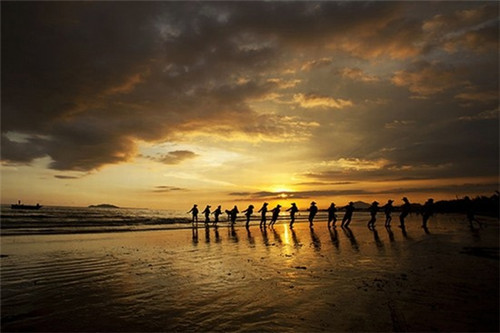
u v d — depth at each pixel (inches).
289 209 1031.0
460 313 202.4
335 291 263.0
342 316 205.2
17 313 227.5
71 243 650.2
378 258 404.8
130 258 458.0
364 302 230.7
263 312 219.6
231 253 497.7
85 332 192.4
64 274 354.3
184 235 840.3
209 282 309.6
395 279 292.0
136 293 275.4
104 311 230.4
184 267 388.8
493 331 175.0
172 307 236.5
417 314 202.2
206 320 208.4
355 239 626.5
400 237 623.2
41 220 1398.9
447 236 598.5
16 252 520.7
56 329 197.2
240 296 259.3
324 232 823.7
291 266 376.5
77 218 1720.0
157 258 456.4
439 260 369.1
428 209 797.2
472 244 486.6
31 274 354.9
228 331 189.2
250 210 1058.1
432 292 247.1
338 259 409.1
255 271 354.6
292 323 196.7
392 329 180.7
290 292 265.0
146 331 192.4
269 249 534.6
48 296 269.7
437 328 179.8
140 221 1585.9
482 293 243.1
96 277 338.6
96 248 569.6
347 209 964.6
